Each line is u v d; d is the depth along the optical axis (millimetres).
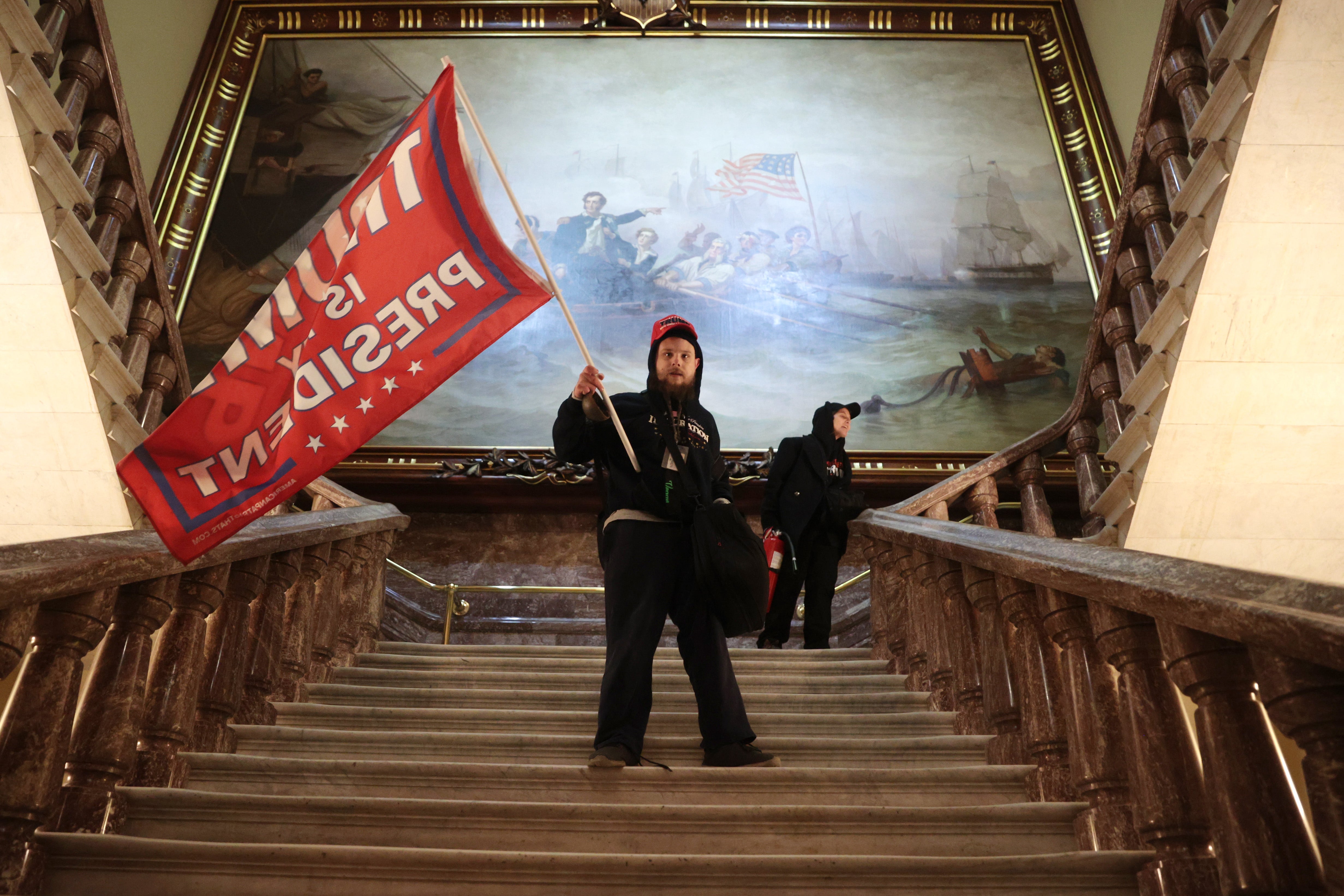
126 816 2365
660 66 9148
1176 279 3914
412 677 4117
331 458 2529
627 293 8039
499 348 7824
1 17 3498
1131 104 8289
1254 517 4434
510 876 2145
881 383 7680
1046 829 2445
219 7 9227
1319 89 3428
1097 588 2129
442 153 2811
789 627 4957
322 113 8820
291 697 3646
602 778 2730
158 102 8281
